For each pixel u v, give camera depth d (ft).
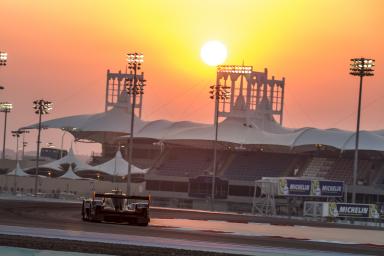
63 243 203.82
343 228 522.06
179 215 549.13
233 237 293.64
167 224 376.48
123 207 326.24
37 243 199.72
